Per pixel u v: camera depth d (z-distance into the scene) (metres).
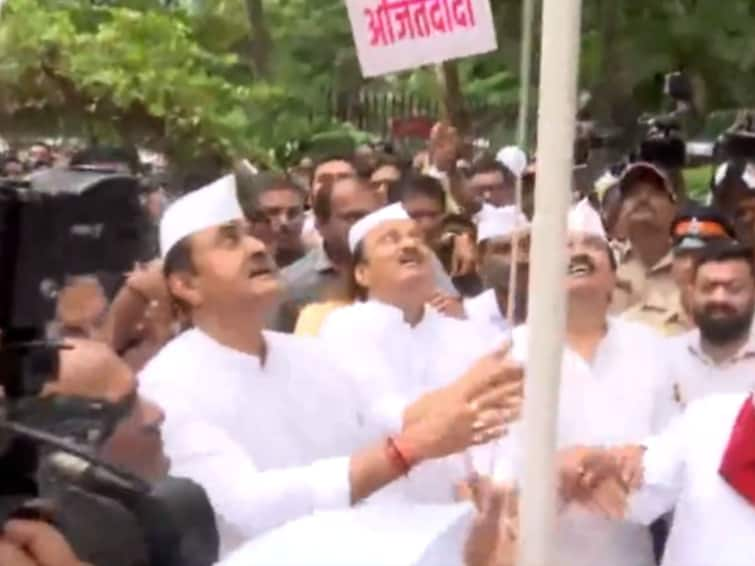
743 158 6.54
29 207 1.97
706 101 13.98
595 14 13.87
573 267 3.72
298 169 9.51
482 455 3.33
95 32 8.51
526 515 2.63
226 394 3.23
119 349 3.38
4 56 7.62
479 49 3.52
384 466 3.02
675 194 6.24
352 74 14.15
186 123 8.35
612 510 3.40
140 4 10.42
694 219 4.50
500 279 4.67
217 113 8.91
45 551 1.91
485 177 7.92
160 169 7.66
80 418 2.10
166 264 3.30
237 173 6.40
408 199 6.21
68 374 2.11
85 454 1.98
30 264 1.98
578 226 3.77
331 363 3.49
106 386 2.18
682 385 4.04
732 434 3.34
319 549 2.10
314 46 14.12
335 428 3.42
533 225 2.60
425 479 3.28
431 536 2.13
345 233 5.20
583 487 3.41
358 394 3.63
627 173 5.48
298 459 3.33
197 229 3.27
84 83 7.78
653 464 3.39
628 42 13.77
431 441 3.01
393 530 2.14
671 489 3.41
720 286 4.04
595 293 3.74
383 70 3.61
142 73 8.15
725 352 4.06
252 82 12.06
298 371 3.39
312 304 4.75
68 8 8.78
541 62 2.59
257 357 3.32
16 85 7.61
